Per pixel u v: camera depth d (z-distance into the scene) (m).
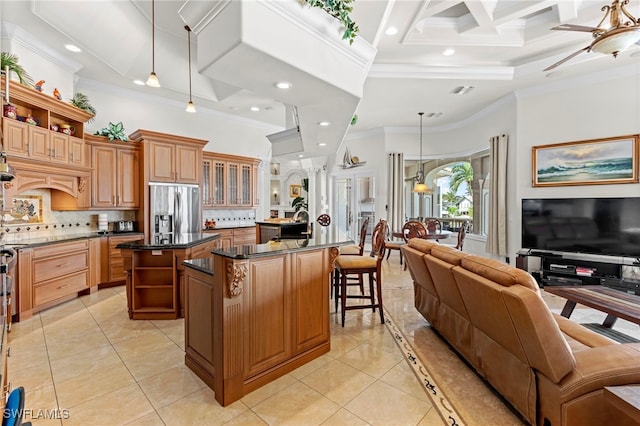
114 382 2.13
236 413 1.83
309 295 2.47
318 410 1.86
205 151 5.91
